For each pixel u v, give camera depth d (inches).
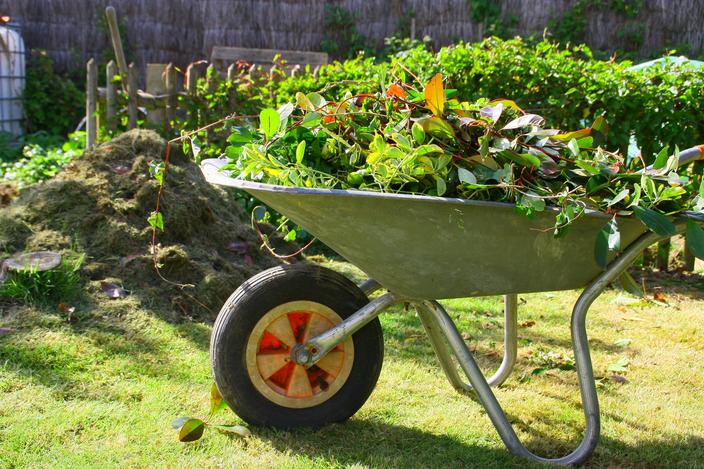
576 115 195.5
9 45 373.7
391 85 90.3
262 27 446.0
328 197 78.1
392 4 446.9
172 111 220.2
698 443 100.3
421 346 132.6
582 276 90.5
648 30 438.3
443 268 85.8
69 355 115.1
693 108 193.8
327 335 92.1
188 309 138.9
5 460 85.2
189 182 166.4
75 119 408.2
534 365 127.6
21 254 139.8
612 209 82.8
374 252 84.6
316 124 86.1
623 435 101.9
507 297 112.3
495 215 81.0
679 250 219.9
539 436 100.3
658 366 129.7
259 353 94.3
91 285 137.0
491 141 85.8
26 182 228.8
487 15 438.3
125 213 153.3
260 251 168.6
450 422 102.3
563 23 437.1
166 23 441.4
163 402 103.0
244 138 91.0
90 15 434.3
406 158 80.6
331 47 447.8
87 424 95.3
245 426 97.1
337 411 97.3
